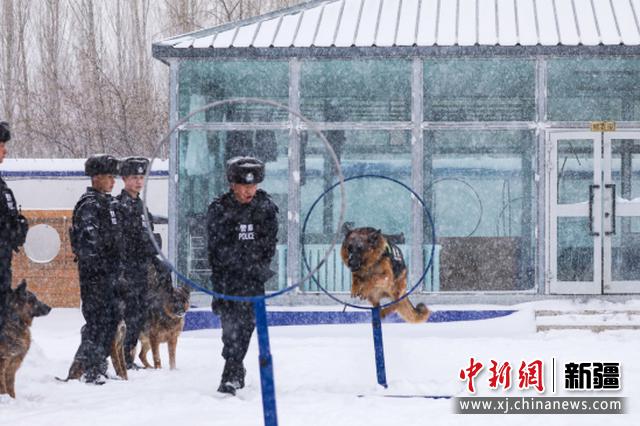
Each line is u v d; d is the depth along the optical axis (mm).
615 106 14570
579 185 14430
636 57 14203
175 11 32688
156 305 10391
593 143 14383
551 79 14648
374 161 14648
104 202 9031
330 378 9477
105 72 33812
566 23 14461
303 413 7355
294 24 14859
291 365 10383
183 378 9312
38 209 17312
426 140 14742
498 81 14617
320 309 14055
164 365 11023
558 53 14016
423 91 14586
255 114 14656
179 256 14500
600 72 14586
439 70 14680
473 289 14711
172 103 14508
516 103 14617
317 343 12633
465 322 13750
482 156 14711
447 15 14898
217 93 14742
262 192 8516
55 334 14375
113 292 9016
